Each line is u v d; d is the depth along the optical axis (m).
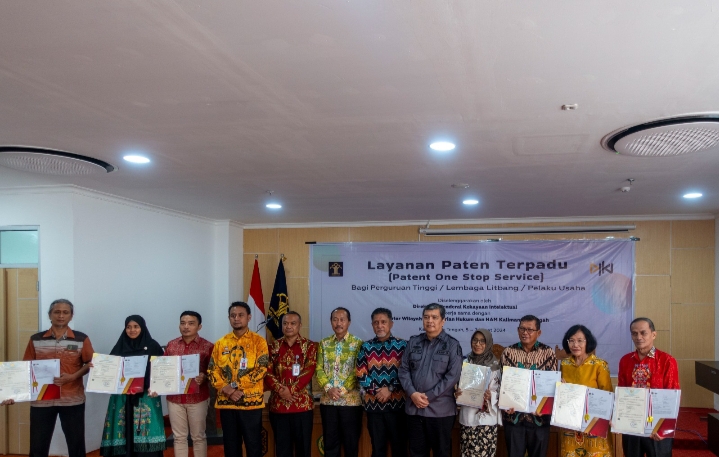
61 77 2.13
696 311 7.02
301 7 1.57
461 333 7.64
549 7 1.57
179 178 4.43
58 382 4.01
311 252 8.06
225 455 4.00
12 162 3.61
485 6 1.56
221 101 2.44
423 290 7.76
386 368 3.87
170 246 6.70
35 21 1.65
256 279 7.97
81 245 5.09
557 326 7.39
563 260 7.41
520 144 3.23
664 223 7.15
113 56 1.93
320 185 4.76
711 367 4.88
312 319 7.98
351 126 2.85
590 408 3.21
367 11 1.59
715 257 6.95
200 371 4.26
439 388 3.55
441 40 1.79
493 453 3.57
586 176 4.29
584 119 2.71
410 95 2.35
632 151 3.26
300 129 2.90
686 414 6.48
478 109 2.55
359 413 3.99
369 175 4.27
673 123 2.71
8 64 2.00
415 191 5.10
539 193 5.20
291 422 3.99
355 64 2.00
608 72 2.07
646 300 7.17
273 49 1.87
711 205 6.10
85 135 3.02
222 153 3.49
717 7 1.56
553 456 3.79
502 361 3.66
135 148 3.34
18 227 5.11
